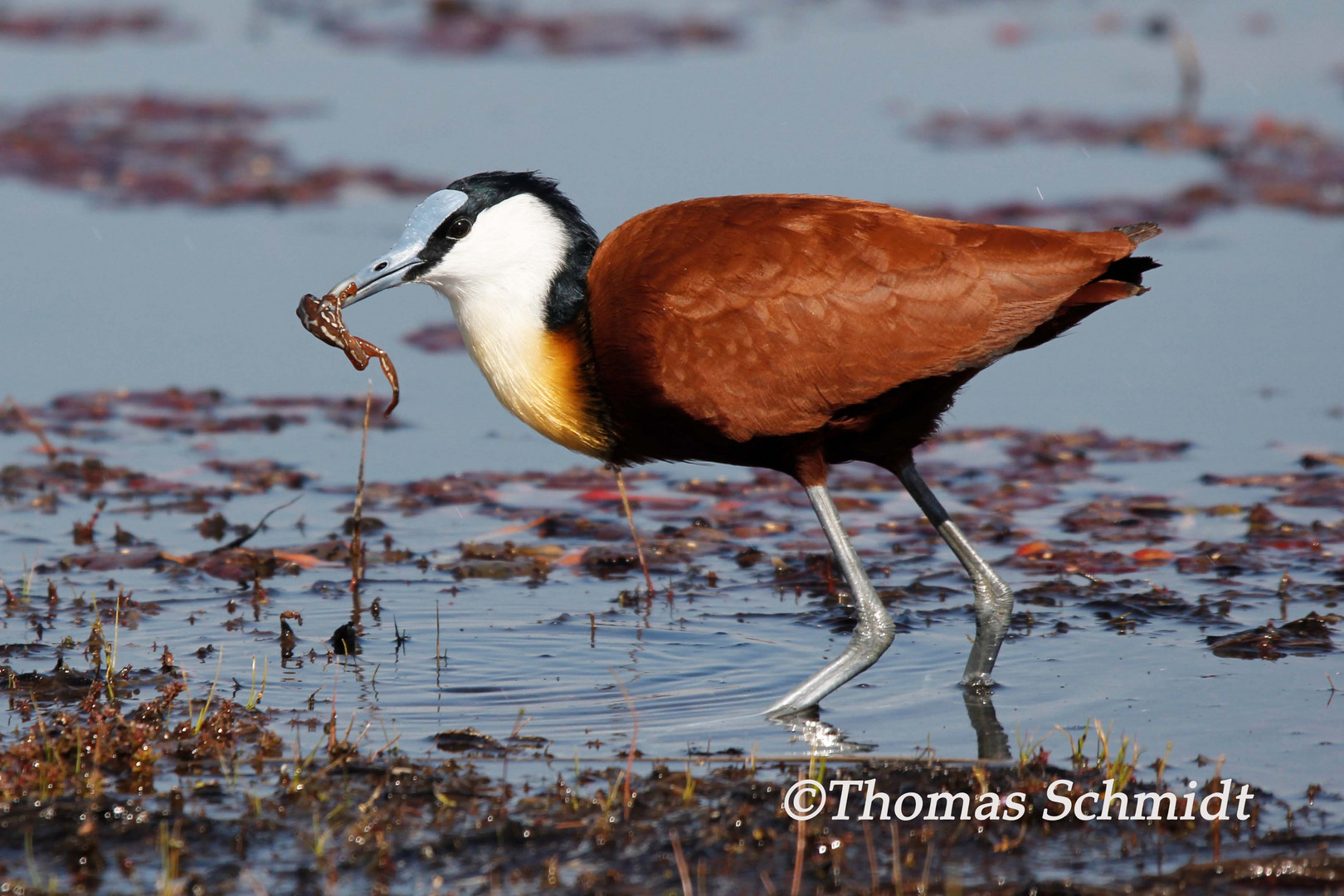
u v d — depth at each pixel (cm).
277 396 1591
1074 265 901
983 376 1658
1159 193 2181
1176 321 1764
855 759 844
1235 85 2797
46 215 2153
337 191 2247
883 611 942
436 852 737
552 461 1452
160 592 1124
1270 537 1209
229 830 754
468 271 991
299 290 1870
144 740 822
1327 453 1391
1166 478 1356
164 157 2439
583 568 1195
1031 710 926
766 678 984
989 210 2058
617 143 2342
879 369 909
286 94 2839
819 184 2133
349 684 960
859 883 715
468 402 1595
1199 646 1020
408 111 2650
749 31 3231
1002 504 1309
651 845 743
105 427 1491
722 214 948
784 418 929
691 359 927
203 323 1773
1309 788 805
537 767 835
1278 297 1816
